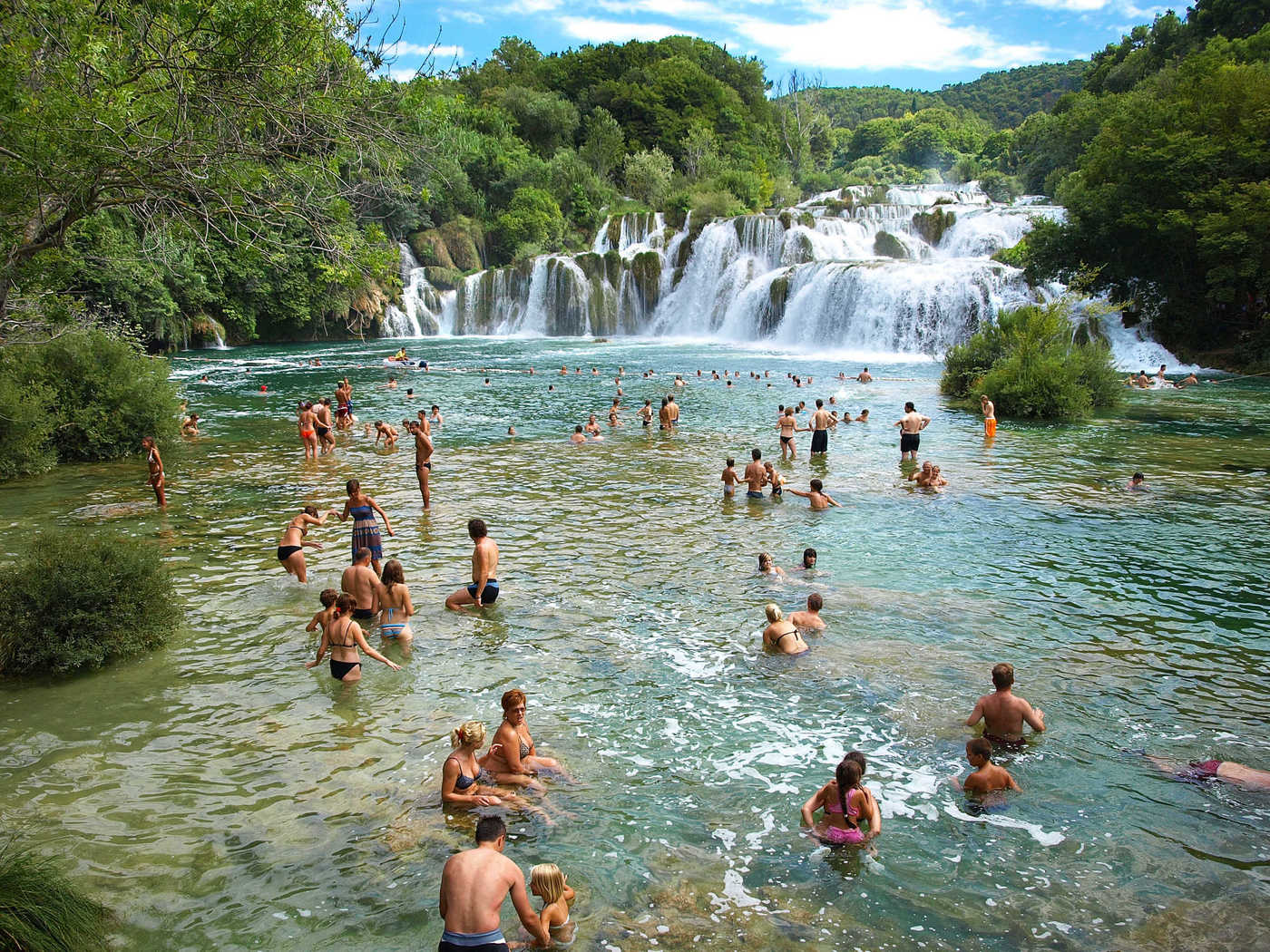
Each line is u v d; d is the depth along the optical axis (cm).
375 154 1134
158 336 5006
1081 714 873
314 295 5688
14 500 1781
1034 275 4434
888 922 584
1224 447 2312
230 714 884
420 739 836
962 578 1288
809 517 1647
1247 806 718
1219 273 3753
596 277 6269
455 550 1439
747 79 12012
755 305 5419
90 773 768
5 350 1961
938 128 16162
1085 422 2752
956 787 751
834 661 1002
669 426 2650
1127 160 4112
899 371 3962
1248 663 988
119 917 584
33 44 891
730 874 635
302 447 2439
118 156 920
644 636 1080
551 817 708
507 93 9306
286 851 660
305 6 1005
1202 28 6919
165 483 1955
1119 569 1320
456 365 4453
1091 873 635
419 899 609
